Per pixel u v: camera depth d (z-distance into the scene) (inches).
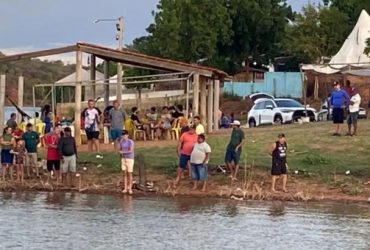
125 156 1189.7
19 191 1221.7
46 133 1435.8
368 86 2442.2
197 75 1577.3
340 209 1061.8
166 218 954.1
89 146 1406.3
